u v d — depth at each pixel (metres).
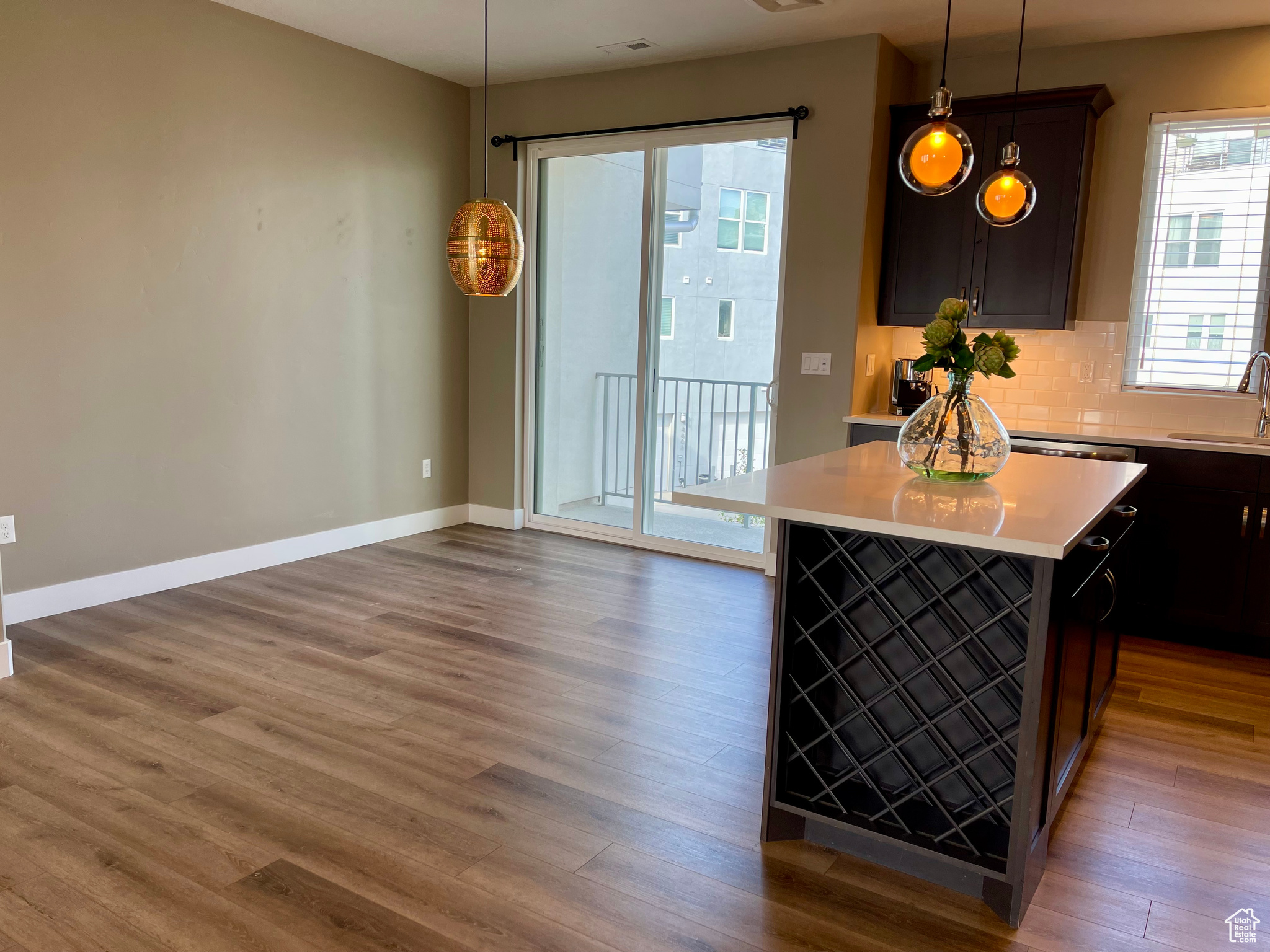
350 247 4.98
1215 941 2.04
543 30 4.46
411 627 3.93
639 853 2.32
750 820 2.50
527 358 5.72
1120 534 2.92
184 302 4.20
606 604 4.32
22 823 2.35
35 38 3.56
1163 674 3.70
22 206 3.58
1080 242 4.38
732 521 5.13
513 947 1.94
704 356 5.13
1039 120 4.29
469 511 5.98
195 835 2.32
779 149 4.75
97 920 1.98
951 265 4.57
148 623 3.87
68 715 2.99
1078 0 3.86
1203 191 4.32
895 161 4.65
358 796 2.54
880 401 5.01
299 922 2.00
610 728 3.01
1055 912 2.13
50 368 3.75
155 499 4.21
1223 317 4.34
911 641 2.23
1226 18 4.02
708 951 1.96
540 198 5.60
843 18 4.16
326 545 5.08
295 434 4.82
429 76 5.33
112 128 3.84
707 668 3.56
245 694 3.19
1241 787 2.76
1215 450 3.83
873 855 2.32
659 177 5.13
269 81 4.45
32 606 3.82
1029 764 2.01
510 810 2.50
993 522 2.03
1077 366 4.63
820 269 4.64
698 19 4.23
